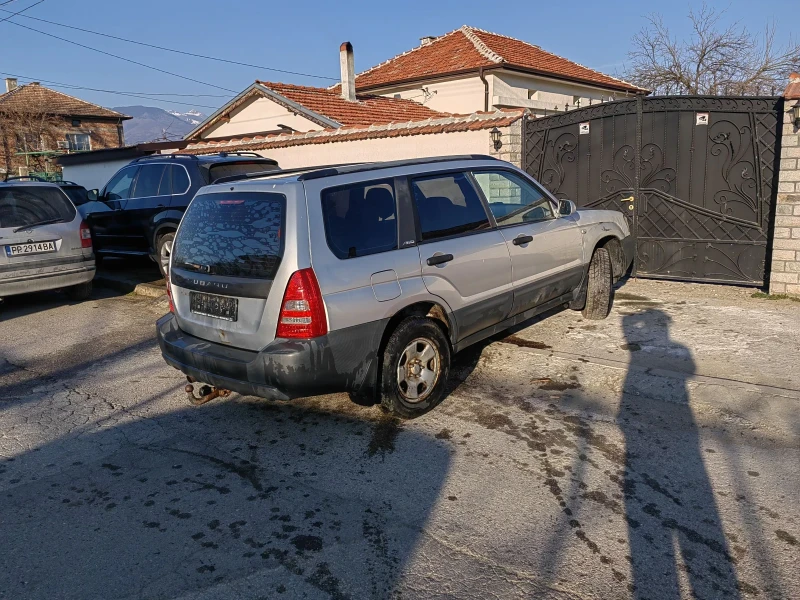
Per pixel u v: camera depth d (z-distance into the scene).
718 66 29.38
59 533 3.38
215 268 4.32
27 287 7.95
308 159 13.54
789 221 7.09
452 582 2.88
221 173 9.35
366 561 3.05
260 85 16.91
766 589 2.75
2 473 4.07
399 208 4.51
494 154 9.88
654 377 4.99
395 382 4.39
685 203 7.96
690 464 3.84
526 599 2.75
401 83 20.30
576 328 6.39
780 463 3.81
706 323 6.37
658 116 7.99
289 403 5.05
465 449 4.13
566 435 4.27
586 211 6.42
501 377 5.32
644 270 8.43
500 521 3.33
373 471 3.91
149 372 5.98
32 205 8.09
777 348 5.56
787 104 6.87
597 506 3.43
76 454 4.31
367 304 4.13
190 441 4.45
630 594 2.75
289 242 3.94
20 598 2.87
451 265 4.68
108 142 38.12
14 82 39.88
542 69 19.81
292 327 3.92
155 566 3.07
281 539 3.25
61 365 6.27
